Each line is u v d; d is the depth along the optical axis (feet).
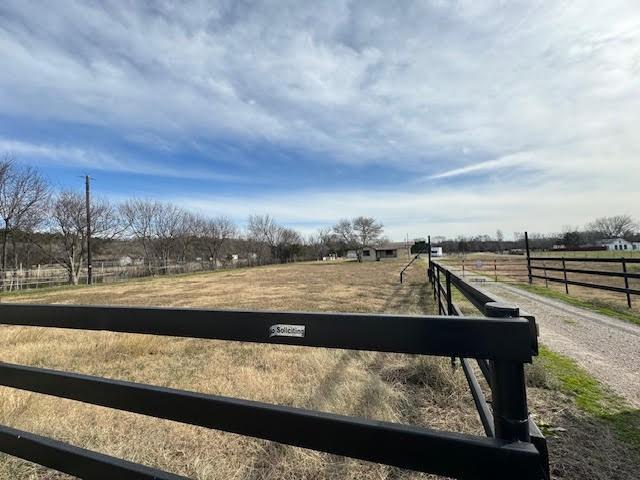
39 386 4.42
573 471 6.26
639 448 6.97
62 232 89.71
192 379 12.28
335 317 2.99
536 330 2.46
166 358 15.38
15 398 9.66
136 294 51.37
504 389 2.52
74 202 91.25
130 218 128.06
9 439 4.33
